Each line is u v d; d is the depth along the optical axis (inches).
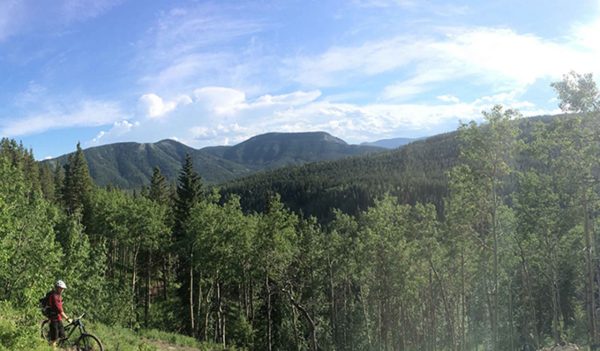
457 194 1465.3
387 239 1822.1
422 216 1772.9
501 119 1299.2
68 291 1178.0
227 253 1769.2
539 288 2102.6
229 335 2126.0
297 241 2079.2
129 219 2142.0
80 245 1266.0
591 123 1154.7
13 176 1280.8
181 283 2207.2
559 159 1264.8
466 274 1902.1
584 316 1898.4
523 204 1427.2
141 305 2252.7
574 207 1375.5
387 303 2171.5
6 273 649.0
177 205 2279.8
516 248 1668.3
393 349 2210.9
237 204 1859.0
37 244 731.4
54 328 504.7
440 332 2343.8
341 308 2466.8
